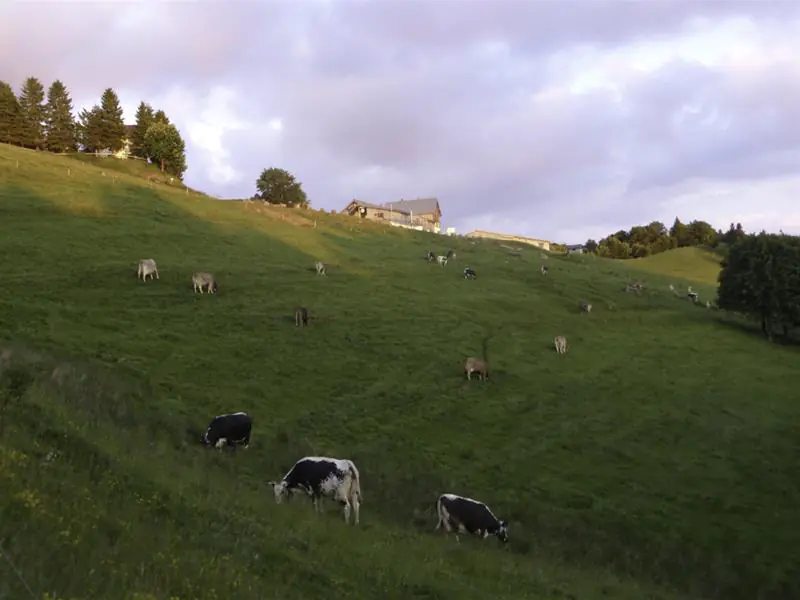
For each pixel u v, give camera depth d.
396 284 65.31
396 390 40.72
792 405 44.25
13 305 41.94
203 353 41.19
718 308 75.88
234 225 77.31
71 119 130.38
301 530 15.16
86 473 13.02
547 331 57.91
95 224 65.56
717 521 29.20
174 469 17.59
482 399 41.25
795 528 28.88
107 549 9.83
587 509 29.25
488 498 29.11
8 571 8.03
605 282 80.19
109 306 46.22
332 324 50.56
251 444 29.27
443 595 13.48
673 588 23.61
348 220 99.69
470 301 62.97
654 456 35.38
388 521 22.78
